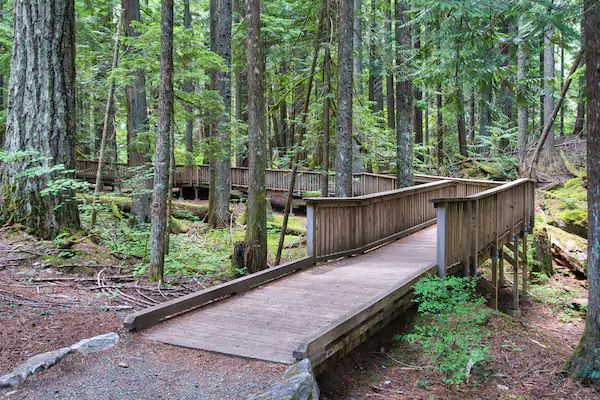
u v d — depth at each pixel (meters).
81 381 3.11
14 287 4.94
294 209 18.56
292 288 5.64
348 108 8.96
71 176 7.13
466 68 8.99
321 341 3.63
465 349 4.47
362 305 4.39
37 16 6.87
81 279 5.61
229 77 13.05
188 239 11.08
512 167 19.45
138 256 7.33
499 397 3.96
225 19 12.99
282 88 11.99
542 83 14.19
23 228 6.61
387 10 15.05
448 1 7.76
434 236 9.29
